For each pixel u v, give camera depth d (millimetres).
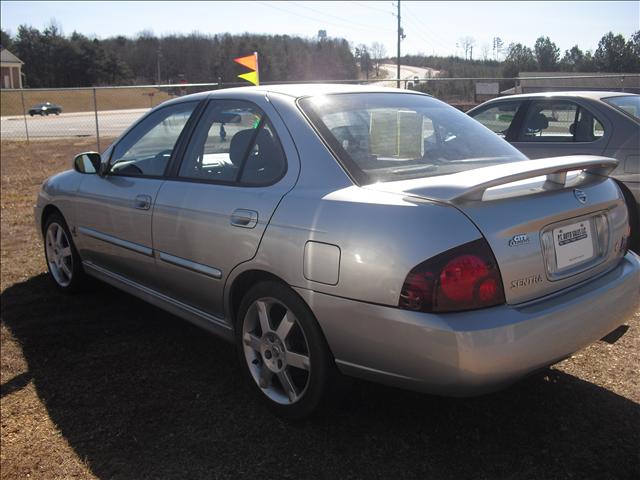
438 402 2916
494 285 2191
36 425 2896
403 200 2330
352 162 2662
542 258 2350
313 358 2570
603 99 5289
